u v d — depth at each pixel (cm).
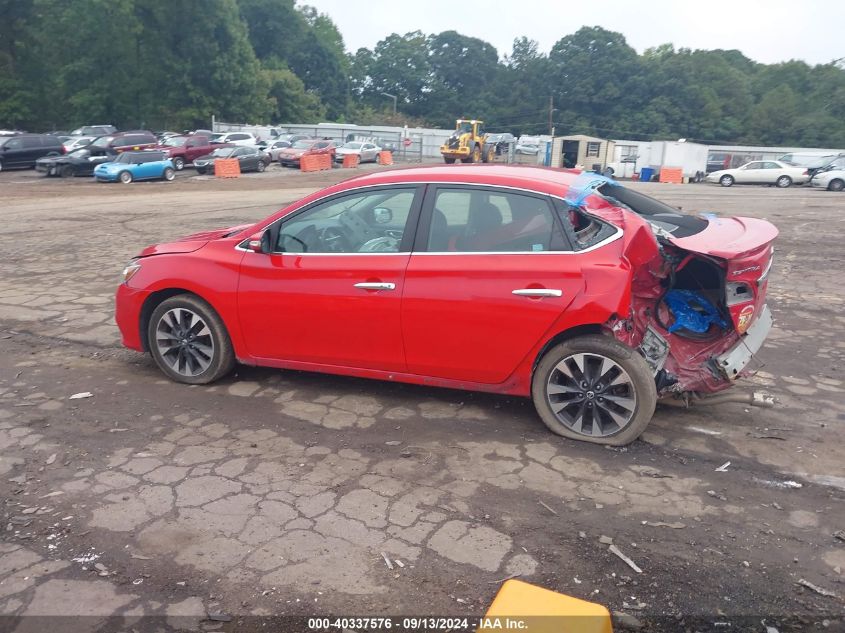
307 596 287
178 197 2197
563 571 304
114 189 2517
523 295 410
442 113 11812
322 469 391
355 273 446
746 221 500
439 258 430
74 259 1028
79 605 281
